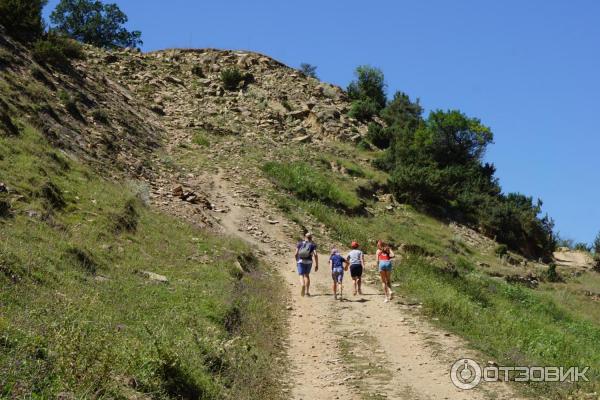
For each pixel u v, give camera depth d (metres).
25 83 26.48
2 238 11.61
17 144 19.08
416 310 15.51
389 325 14.05
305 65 62.59
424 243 34.53
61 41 37.28
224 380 9.16
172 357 8.16
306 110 50.62
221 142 38.50
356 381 10.37
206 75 53.66
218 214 26.31
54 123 24.75
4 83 24.48
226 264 17.30
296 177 34.81
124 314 10.20
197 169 32.09
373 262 22.89
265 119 46.06
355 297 17.11
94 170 22.75
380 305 16.03
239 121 44.25
